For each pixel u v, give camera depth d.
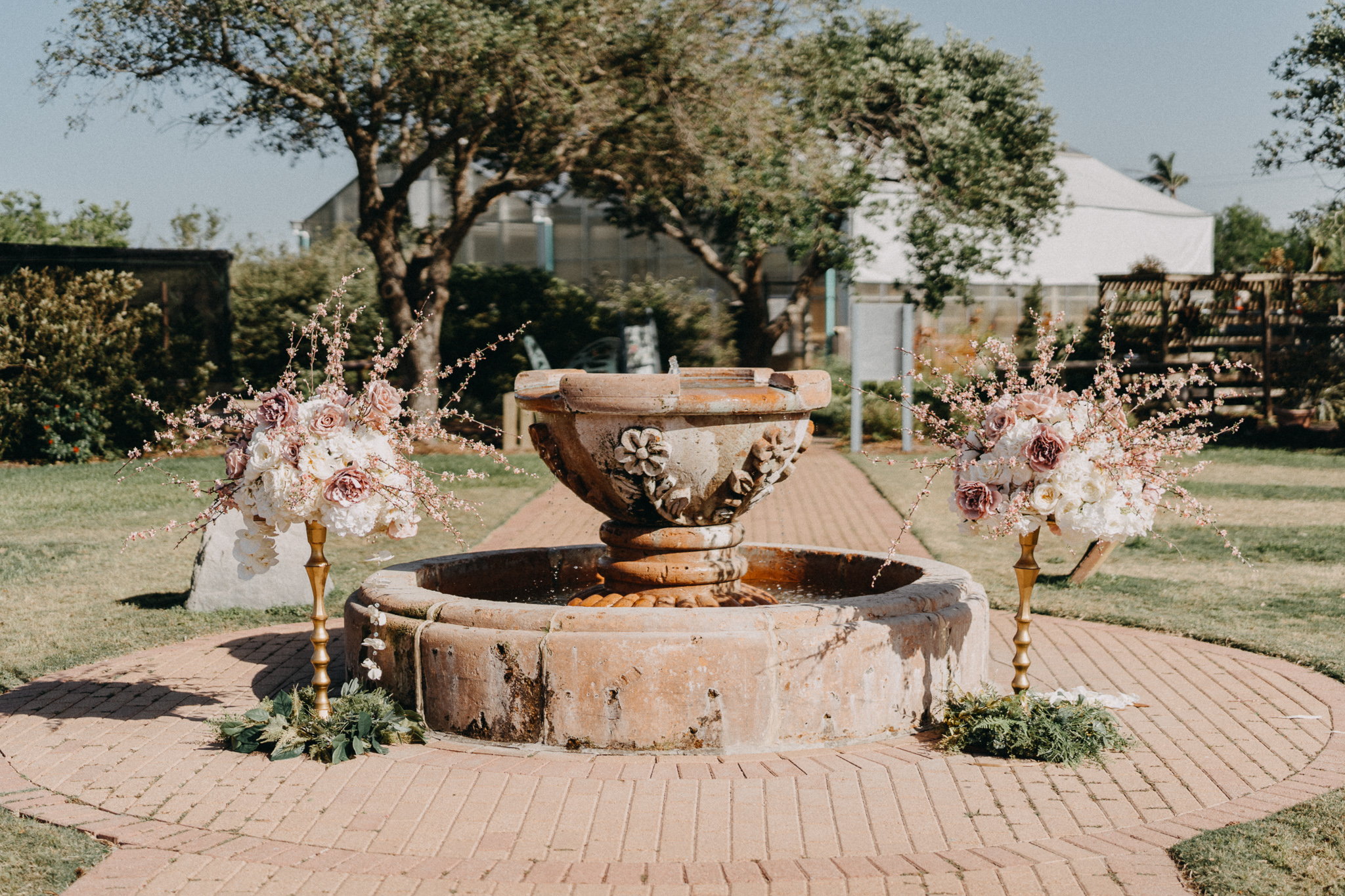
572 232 29.05
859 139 22.31
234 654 6.86
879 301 27.67
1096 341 24.03
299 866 3.83
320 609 5.12
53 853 3.90
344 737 4.89
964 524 5.06
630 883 3.69
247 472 5.00
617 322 26.02
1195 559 10.12
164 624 7.71
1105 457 4.82
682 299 26.56
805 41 19.45
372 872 3.78
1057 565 9.89
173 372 19.84
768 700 4.89
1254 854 3.84
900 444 19.62
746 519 12.62
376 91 18.55
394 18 16.38
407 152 20.88
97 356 18.84
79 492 14.46
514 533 11.73
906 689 5.21
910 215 26.25
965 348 21.88
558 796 4.40
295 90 18.08
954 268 22.67
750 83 18.52
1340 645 6.93
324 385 5.20
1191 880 3.68
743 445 5.52
